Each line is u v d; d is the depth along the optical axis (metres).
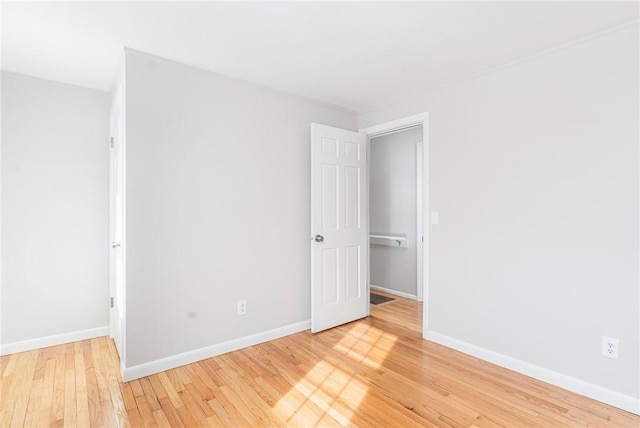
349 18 1.90
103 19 1.90
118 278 2.63
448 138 2.85
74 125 2.92
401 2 1.76
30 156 2.74
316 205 3.12
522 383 2.24
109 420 1.83
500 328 2.50
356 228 3.51
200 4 1.76
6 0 1.70
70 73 2.67
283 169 3.07
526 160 2.37
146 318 2.32
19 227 2.70
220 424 1.80
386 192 4.79
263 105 2.93
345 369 2.42
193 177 2.53
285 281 3.10
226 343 2.70
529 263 2.35
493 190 2.54
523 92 2.38
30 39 2.12
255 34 2.07
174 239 2.44
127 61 2.24
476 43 2.18
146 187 2.32
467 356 2.66
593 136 2.07
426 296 3.02
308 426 1.79
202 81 2.58
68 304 2.90
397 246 4.63
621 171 1.97
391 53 2.32
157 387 2.16
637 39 1.91
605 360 2.02
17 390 2.12
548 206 2.26
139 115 2.29
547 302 2.26
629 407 1.92
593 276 2.07
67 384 2.19
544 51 2.26
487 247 2.58
